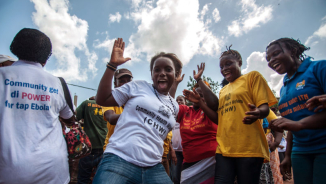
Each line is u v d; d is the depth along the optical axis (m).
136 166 1.70
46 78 1.80
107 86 1.87
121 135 1.79
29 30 1.84
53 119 1.76
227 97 2.67
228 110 2.58
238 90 2.54
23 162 1.49
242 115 2.42
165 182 1.83
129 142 1.72
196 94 2.88
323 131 1.93
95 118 4.06
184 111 3.32
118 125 1.88
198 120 3.01
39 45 1.84
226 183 2.32
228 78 2.77
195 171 2.92
